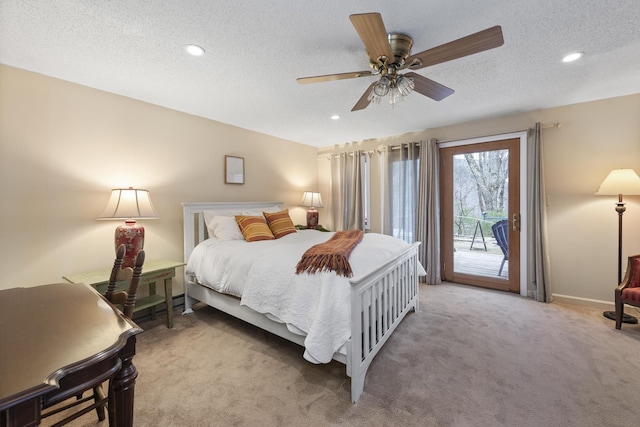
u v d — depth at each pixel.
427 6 1.48
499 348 2.14
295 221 4.72
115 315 1.08
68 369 0.73
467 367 1.91
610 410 1.49
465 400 1.59
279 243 2.62
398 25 1.63
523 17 1.58
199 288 2.82
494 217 3.57
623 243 2.85
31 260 2.18
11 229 2.10
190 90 2.57
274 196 4.34
